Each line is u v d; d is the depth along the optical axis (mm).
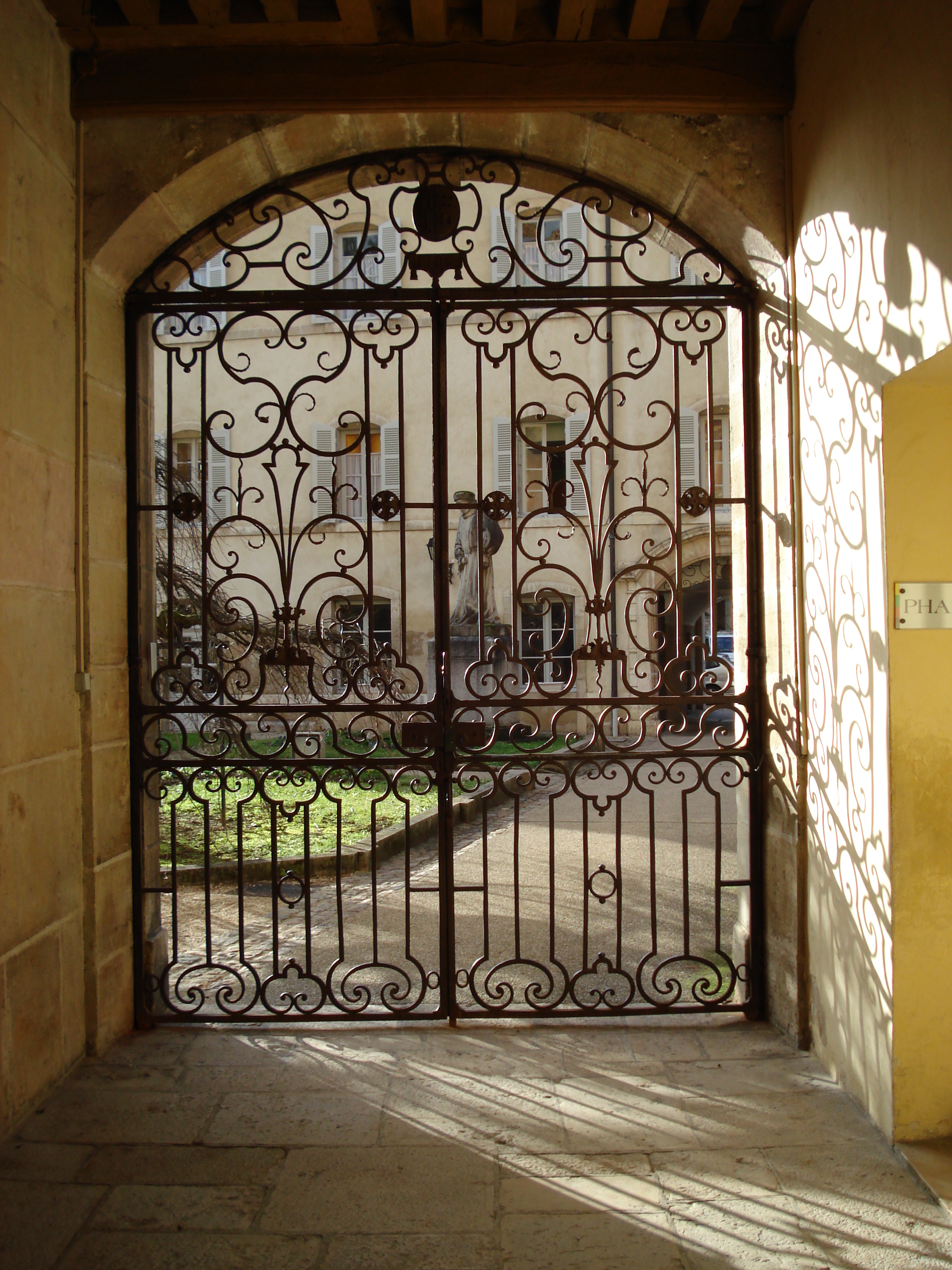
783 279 3270
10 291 2729
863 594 2713
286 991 3746
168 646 3438
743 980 3559
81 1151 2578
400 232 3494
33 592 2828
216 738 3445
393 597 11844
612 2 3164
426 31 3178
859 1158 2525
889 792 2555
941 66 2213
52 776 2938
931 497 2576
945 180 2209
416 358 11711
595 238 11336
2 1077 2631
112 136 3232
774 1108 2791
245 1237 2227
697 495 3422
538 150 3504
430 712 3391
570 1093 2889
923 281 2326
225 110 3213
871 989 2695
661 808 7883
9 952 2666
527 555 3391
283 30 3156
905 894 2545
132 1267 2125
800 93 3135
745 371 3512
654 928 3436
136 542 3455
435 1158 2541
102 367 3301
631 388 11391
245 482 11953
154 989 3473
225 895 5332
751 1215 2289
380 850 6066
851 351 2770
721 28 3162
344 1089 2922
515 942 3455
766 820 3443
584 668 11344
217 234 3539
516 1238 2217
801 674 3189
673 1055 3152
